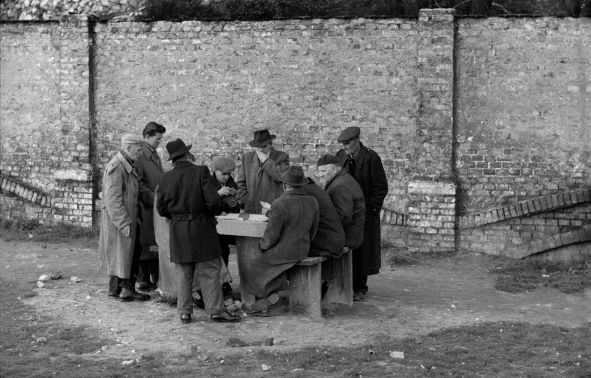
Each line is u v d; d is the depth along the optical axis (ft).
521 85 45.44
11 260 46.14
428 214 46.68
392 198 47.47
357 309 35.73
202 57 49.60
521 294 39.55
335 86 47.73
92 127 51.83
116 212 35.60
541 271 43.83
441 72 46.11
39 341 30.78
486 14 48.42
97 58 51.52
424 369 27.73
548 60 45.06
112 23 51.08
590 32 44.42
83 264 44.83
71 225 52.34
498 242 45.98
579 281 41.27
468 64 46.06
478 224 46.11
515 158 45.75
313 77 47.98
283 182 34.19
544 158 45.37
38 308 35.35
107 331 32.07
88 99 51.55
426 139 46.57
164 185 32.81
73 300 36.58
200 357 28.78
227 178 38.22
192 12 50.67
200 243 32.55
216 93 49.49
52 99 52.49
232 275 42.34
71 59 51.67
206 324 32.89
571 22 44.68
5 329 32.40
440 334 31.94
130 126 51.19
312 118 48.14
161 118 50.55
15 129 53.67
